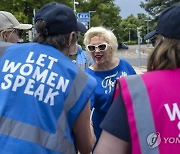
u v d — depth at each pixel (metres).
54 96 2.10
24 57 2.21
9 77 2.15
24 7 33.69
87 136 2.24
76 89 2.16
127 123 1.78
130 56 45.28
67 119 2.14
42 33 2.29
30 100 2.08
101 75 3.43
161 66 1.91
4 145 2.01
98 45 3.44
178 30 1.89
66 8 2.33
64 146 2.08
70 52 2.39
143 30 50.62
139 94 1.81
